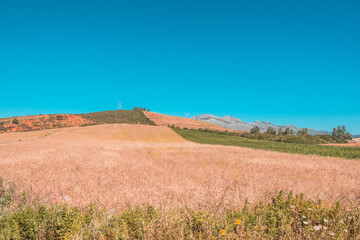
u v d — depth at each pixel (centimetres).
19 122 8575
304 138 6788
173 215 406
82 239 335
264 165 1405
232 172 1110
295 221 411
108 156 1678
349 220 405
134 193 645
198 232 375
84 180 848
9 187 672
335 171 1241
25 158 1516
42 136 5306
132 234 362
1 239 310
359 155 2736
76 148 2517
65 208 403
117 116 12106
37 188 695
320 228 371
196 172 1094
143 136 6141
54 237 351
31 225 346
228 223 371
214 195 621
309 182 875
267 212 413
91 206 440
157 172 1082
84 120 10450
